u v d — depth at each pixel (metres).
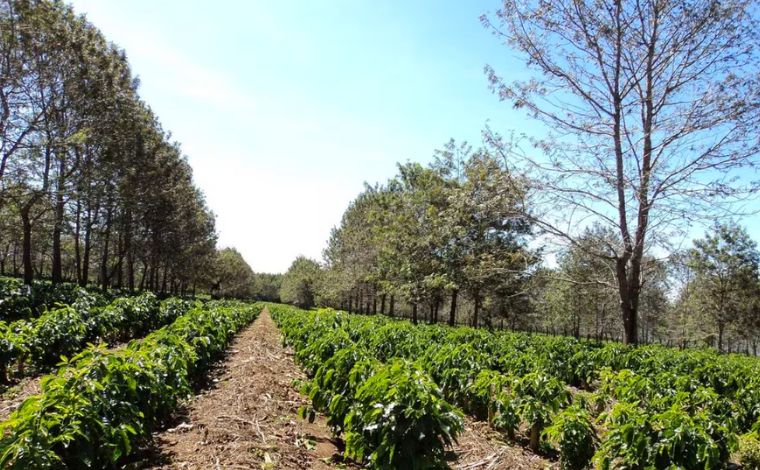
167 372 6.21
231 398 7.61
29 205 21.83
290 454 5.41
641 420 4.88
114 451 4.16
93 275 57.59
